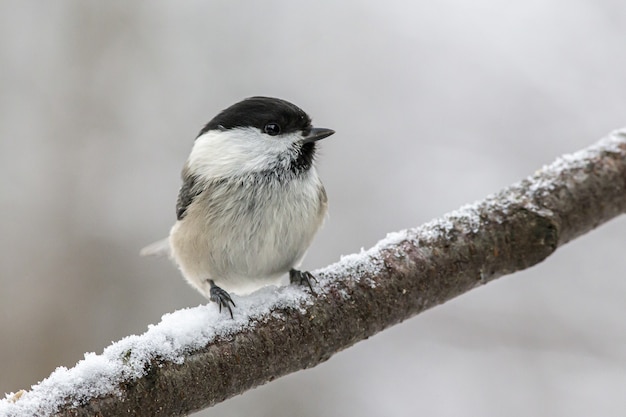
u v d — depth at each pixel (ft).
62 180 40.19
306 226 21.42
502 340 35.83
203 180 21.22
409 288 17.51
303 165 21.44
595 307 36.01
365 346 36.32
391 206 40.65
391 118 42.65
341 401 35.09
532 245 18.54
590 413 32.40
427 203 40.50
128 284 38.40
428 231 18.40
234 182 20.79
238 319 15.87
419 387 35.17
